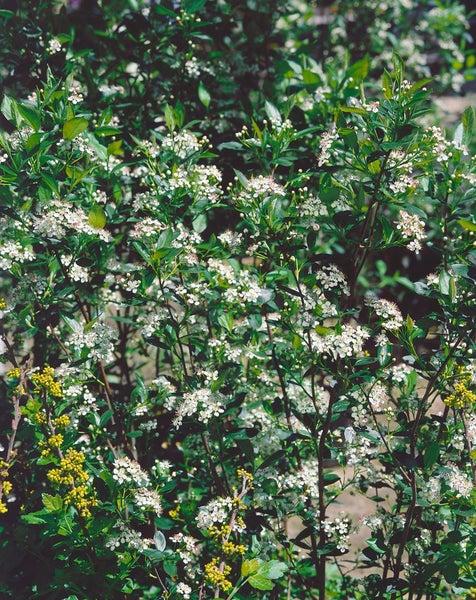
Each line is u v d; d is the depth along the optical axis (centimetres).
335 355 278
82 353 281
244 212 288
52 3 392
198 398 271
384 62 607
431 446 258
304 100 395
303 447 327
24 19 376
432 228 557
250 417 315
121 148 377
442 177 298
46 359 359
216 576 246
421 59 616
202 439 310
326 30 611
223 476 317
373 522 289
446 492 271
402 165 267
